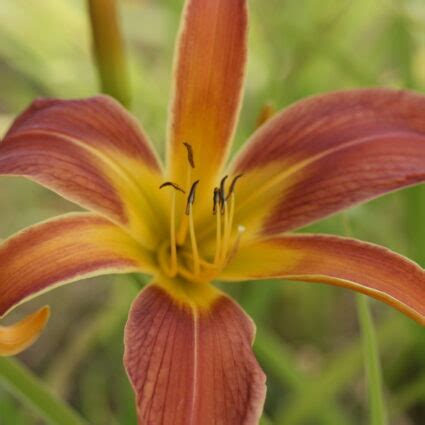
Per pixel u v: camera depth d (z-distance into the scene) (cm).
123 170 41
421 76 60
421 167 40
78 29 66
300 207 41
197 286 40
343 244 40
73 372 58
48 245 38
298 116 42
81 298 63
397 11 56
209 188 42
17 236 38
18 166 39
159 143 62
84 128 40
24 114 40
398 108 42
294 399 53
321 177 41
